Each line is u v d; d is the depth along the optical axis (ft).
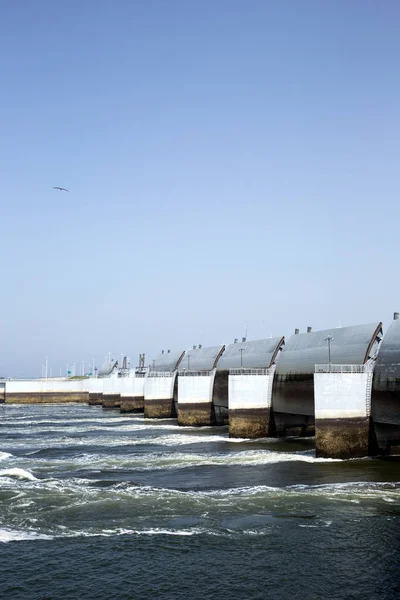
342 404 173.88
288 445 209.67
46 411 430.61
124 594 80.28
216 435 246.47
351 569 87.40
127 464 173.06
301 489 133.39
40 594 80.48
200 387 289.33
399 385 163.94
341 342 207.41
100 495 130.72
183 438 236.43
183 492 132.67
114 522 110.32
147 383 338.54
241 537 101.04
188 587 82.23
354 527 105.09
